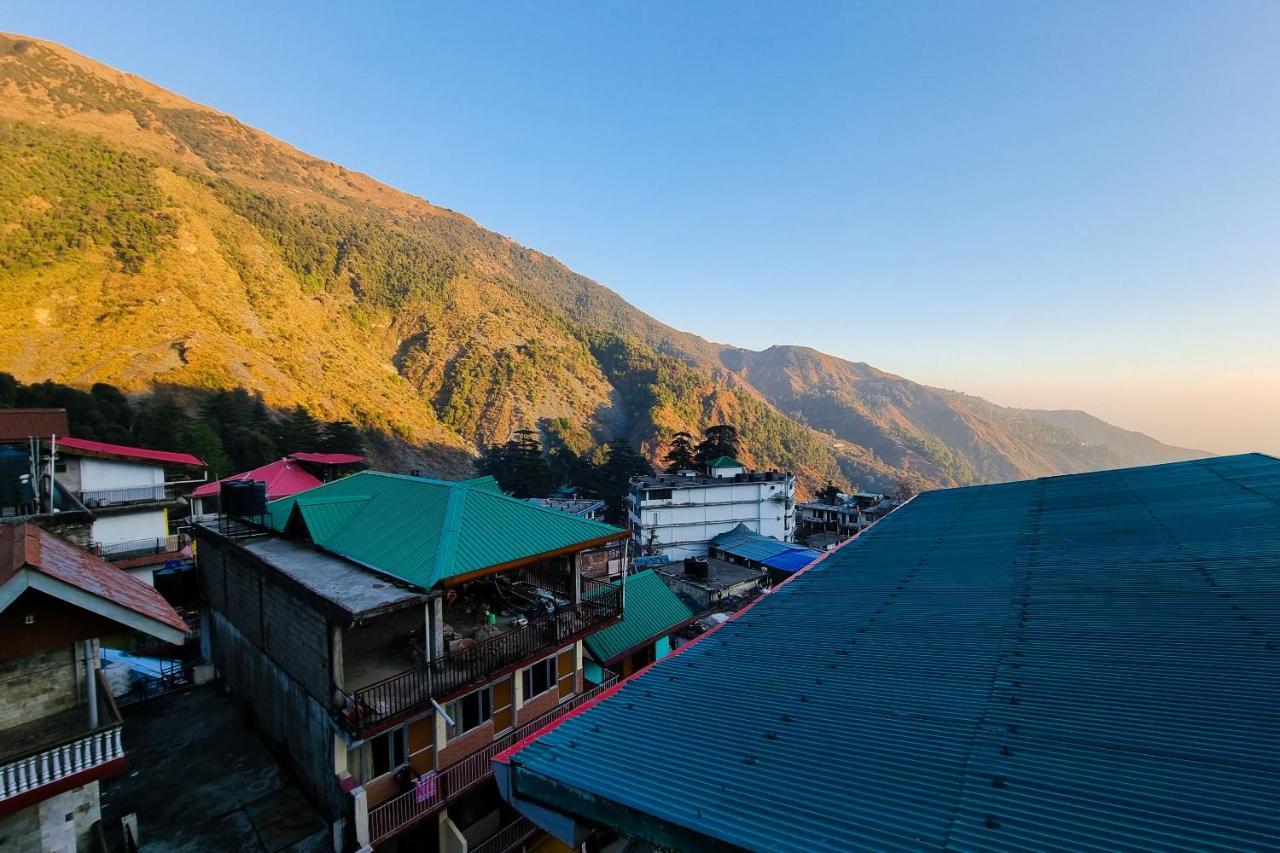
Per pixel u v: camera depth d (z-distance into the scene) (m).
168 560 28.69
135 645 22.77
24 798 8.77
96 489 29.34
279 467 33.72
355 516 16.86
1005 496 16.00
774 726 5.37
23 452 26.00
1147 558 8.55
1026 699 5.11
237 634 17.20
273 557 15.49
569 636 15.74
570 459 111.56
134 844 11.51
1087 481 16.19
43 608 9.84
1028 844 3.42
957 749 4.54
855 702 5.61
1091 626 6.43
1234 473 13.92
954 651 6.39
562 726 5.98
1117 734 4.37
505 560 14.30
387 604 12.04
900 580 9.55
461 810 14.21
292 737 14.09
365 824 11.75
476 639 14.94
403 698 12.35
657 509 64.62
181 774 14.39
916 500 17.98
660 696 6.40
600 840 14.36
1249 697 4.55
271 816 12.88
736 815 4.18
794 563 35.62
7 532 11.44
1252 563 7.57
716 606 27.95
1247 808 3.39
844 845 3.70
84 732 9.29
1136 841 3.32
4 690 9.69
